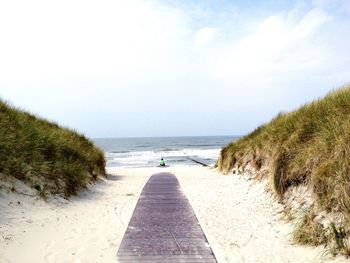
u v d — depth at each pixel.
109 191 11.62
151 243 5.95
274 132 11.13
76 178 10.14
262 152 11.80
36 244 5.65
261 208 8.53
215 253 5.58
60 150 10.84
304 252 5.53
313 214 6.25
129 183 13.98
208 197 10.50
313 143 7.83
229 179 13.68
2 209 6.48
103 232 6.62
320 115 8.60
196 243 5.96
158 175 17.61
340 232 5.26
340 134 6.70
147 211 8.32
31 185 8.03
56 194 8.70
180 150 71.94
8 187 7.27
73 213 7.91
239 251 5.71
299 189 7.66
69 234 6.38
